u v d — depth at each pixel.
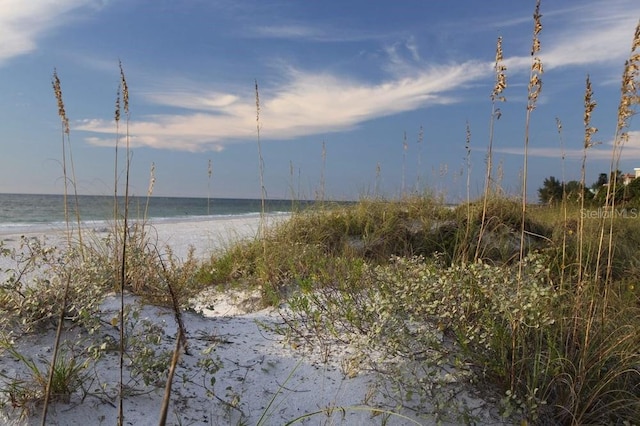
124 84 2.35
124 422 2.32
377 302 3.17
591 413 2.61
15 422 2.21
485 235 6.55
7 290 3.08
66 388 2.37
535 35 2.77
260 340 3.55
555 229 6.96
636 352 2.95
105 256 4.18
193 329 3.66
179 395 2.62
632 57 2.71
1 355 2.62
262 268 5.66
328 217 7.68
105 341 2.92
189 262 4.49
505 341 2.82
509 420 2.57
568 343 2.95
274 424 2.52
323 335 3.58
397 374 2.74
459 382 2.74
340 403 2.73
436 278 3.33
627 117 2.78
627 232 7.52
